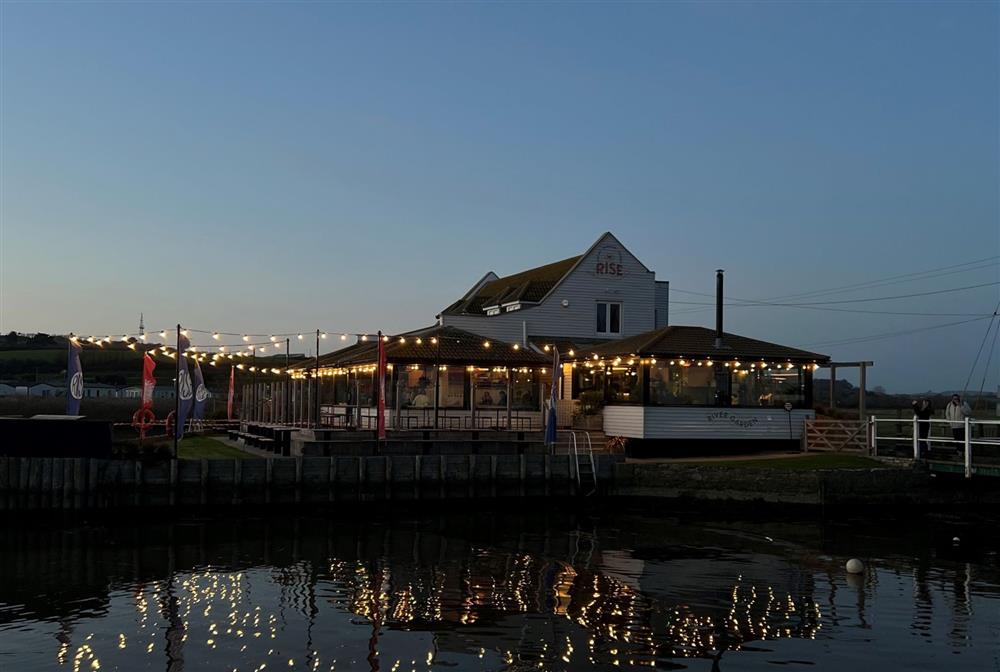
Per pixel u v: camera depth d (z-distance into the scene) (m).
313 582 19.27
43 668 13.77
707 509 30.33
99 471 28.19
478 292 58.44
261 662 14.07
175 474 28.77
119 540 24.56
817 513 28.95
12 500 27.56
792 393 36.53
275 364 74.62
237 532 26.00
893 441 34.66
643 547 23.64
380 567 20.83
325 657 14.30
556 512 30.44
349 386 41.28
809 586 19.28
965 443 27.97
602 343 44.03
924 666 14.17
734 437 35.44
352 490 30.38
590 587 18.94
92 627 15.87
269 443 36.94
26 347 83.50
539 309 45.69
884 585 19.42
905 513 29.52
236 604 17.41
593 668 13.91
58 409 55.06
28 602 17.56
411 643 15.02
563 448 34.62
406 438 32.75
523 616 16.67
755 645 15.14
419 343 36.75
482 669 13.82
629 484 31.56
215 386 73.69
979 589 19.08
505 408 37.56
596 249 47.06
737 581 19.66
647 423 34.66
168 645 14.88
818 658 14.49
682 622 16.39
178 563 21.31
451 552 22.80
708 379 35.66
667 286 52.53
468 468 31.33
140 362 82.69
